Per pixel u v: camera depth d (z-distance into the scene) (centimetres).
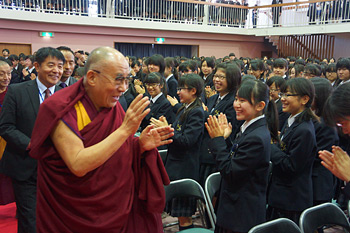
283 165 210
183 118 259
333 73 457
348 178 125
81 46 1075
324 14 1132
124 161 124
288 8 1263
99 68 112
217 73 296
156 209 134
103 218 117
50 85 229
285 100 223
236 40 1380
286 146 217
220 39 1338
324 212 180
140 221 136
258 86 185
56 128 112
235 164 180
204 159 286
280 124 307
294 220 216
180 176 257
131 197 128
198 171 265
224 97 296
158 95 359
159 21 1171
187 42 1280
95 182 115
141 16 1130
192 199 254
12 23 948
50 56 220
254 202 182
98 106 121
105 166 118
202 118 258
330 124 118
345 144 258
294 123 218
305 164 210
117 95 117
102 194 117
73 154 109
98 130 116
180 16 1209
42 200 120
